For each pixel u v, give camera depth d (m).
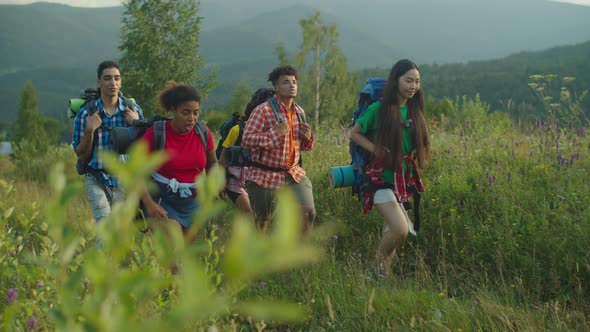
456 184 6.00
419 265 4.91
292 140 5.62
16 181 14.20
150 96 31.91
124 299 0.68
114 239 0.73
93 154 5.19
